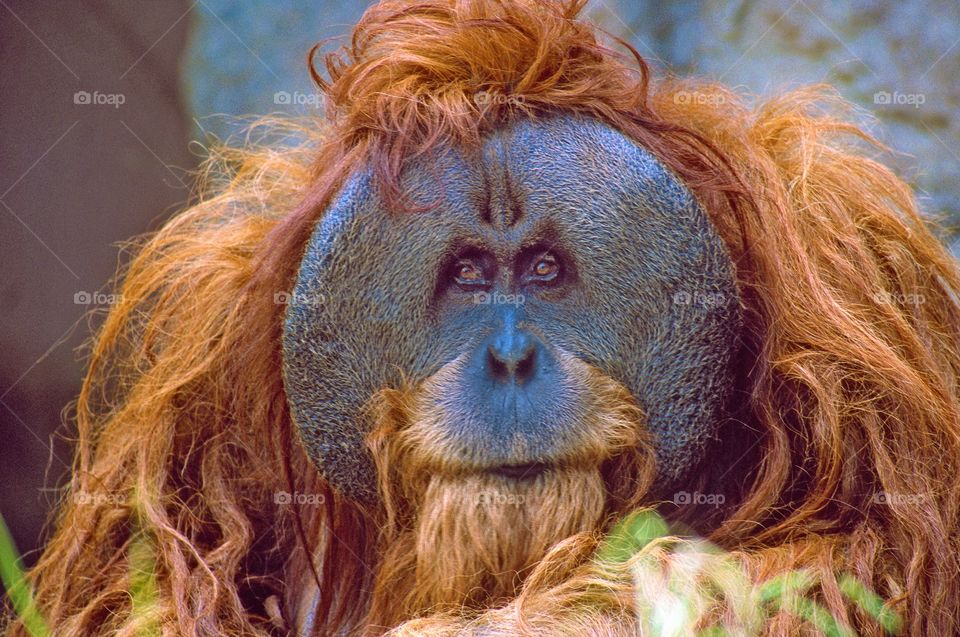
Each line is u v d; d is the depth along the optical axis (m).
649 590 3.75
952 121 4.78
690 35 5.28
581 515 3.78
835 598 3.78
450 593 3.79
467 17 3.91
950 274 4.07
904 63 4.82
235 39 5.61
